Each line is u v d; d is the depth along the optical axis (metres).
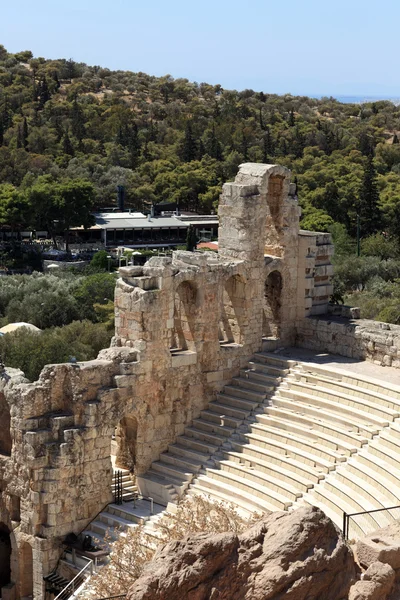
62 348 80.31
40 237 164.38
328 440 48.75
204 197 178.50
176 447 52.75
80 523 49.34
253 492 47.59
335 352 57.94
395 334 54.84
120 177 190.25
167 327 52.03
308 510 25.38
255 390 54.94
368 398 50.75
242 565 24.19
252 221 55.53
